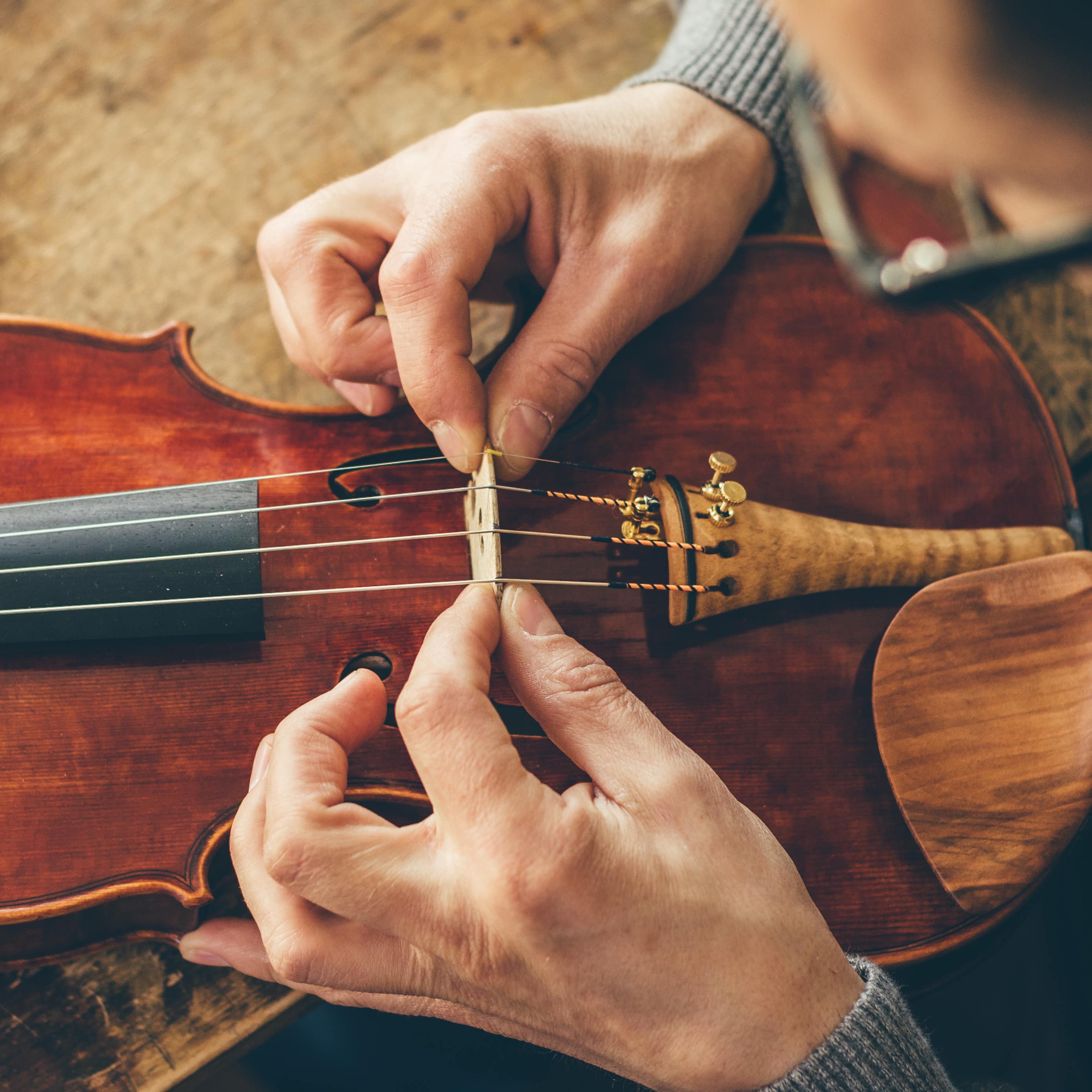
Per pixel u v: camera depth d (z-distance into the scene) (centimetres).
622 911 73
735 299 122
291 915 82
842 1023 78
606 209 112
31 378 117
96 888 100
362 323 112
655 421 115
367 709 88
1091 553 108
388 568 106
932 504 117
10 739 102
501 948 74
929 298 56
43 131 163
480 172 104
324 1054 130
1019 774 102
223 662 104
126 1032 118
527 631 87
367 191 117
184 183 162
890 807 103
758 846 81
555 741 86
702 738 104
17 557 101
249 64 167
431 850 77
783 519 104
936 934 100
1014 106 35
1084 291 153
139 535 103
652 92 124
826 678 106
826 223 59
